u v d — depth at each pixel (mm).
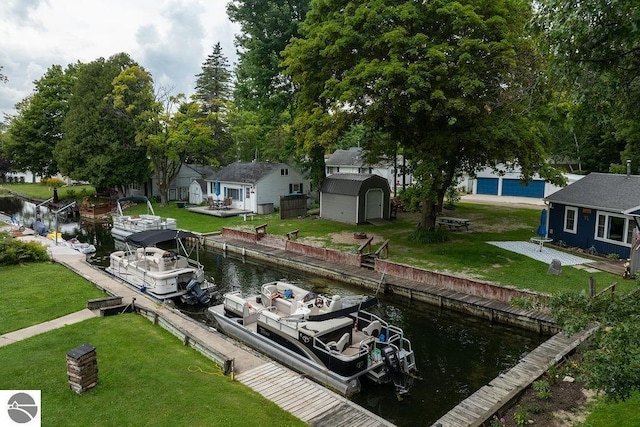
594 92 7734
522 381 10156
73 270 18859
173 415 7926
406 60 19688
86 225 36875
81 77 41906
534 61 13844
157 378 9266
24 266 19594
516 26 19266
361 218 29422
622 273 17172
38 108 50375
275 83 34188
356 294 18359
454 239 23859
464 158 23562
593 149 38375
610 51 7410
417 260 20000
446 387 11133
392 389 11164
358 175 31047
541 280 16672
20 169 52750
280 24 31922
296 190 38281
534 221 29219
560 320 6262
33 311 13492
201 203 42406
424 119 21188
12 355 10180
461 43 18484
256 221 31922
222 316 14914
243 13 33250
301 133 25547
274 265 23156
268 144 49406
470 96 19109
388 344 11750
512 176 42719
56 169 52500
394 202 32125
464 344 13664
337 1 22859
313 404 8914
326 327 11914
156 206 41969
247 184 35719
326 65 23188
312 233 26781
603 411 8484
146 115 38594
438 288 17125
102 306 13836
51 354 10258
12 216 40000
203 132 39312
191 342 11180
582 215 21094
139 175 43719
